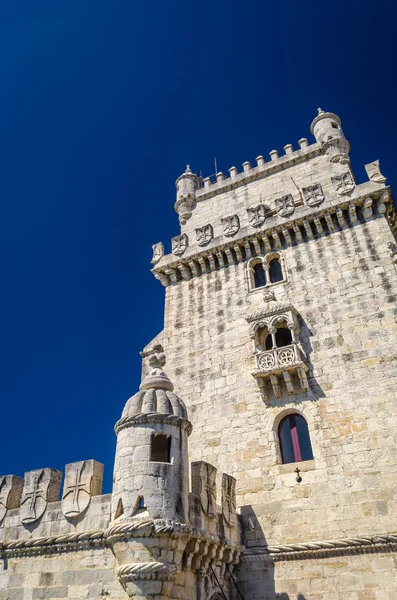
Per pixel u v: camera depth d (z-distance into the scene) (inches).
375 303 887.1
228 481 794.2
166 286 1169.4
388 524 703.1
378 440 766.5
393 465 738.2
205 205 1320.1
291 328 902.4
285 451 847.7
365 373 830.5
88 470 704.4
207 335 1035.3
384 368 820.0
